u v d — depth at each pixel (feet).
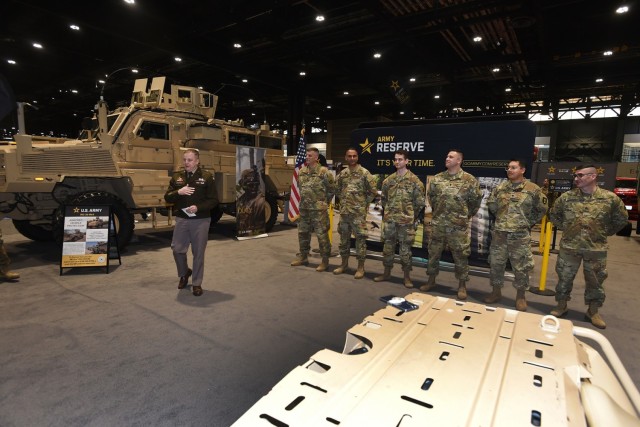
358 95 70.23
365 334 3.74
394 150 17.87
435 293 13.91
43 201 18.57
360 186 15.38
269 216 26.25
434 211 13.65
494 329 3.89
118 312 11.34
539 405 2.55
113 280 14.52
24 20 39.68
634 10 33.78
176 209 12.85
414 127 17.21
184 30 37.55
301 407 2.49
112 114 20.94
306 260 17.53
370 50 47.88
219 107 86.94
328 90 67.77
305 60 50.08
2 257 14.07
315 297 13.07
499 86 63.62
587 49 41.37
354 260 18.70
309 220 16.87
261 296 13.06
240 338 9.75
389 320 4.13
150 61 51.98
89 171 18.11
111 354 8.79
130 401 7.04
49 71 58.08
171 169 21.52
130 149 19.52
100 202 17.78
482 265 16.43
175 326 10.41
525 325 4.02
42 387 7.42
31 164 16.87
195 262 12.80
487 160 15.69
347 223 15.88
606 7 33.81
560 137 90.89
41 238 21.50
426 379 2.87
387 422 2.33
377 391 2.69
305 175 16.56
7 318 10.76
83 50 46.96
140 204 19.33
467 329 3.88
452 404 2.54
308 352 9.04
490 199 12.96
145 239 22.81
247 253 19.76
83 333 9.87
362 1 29.68
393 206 14.49
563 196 11.80
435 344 3.50
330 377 2.88
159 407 6.89
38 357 8.58
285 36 40.09
